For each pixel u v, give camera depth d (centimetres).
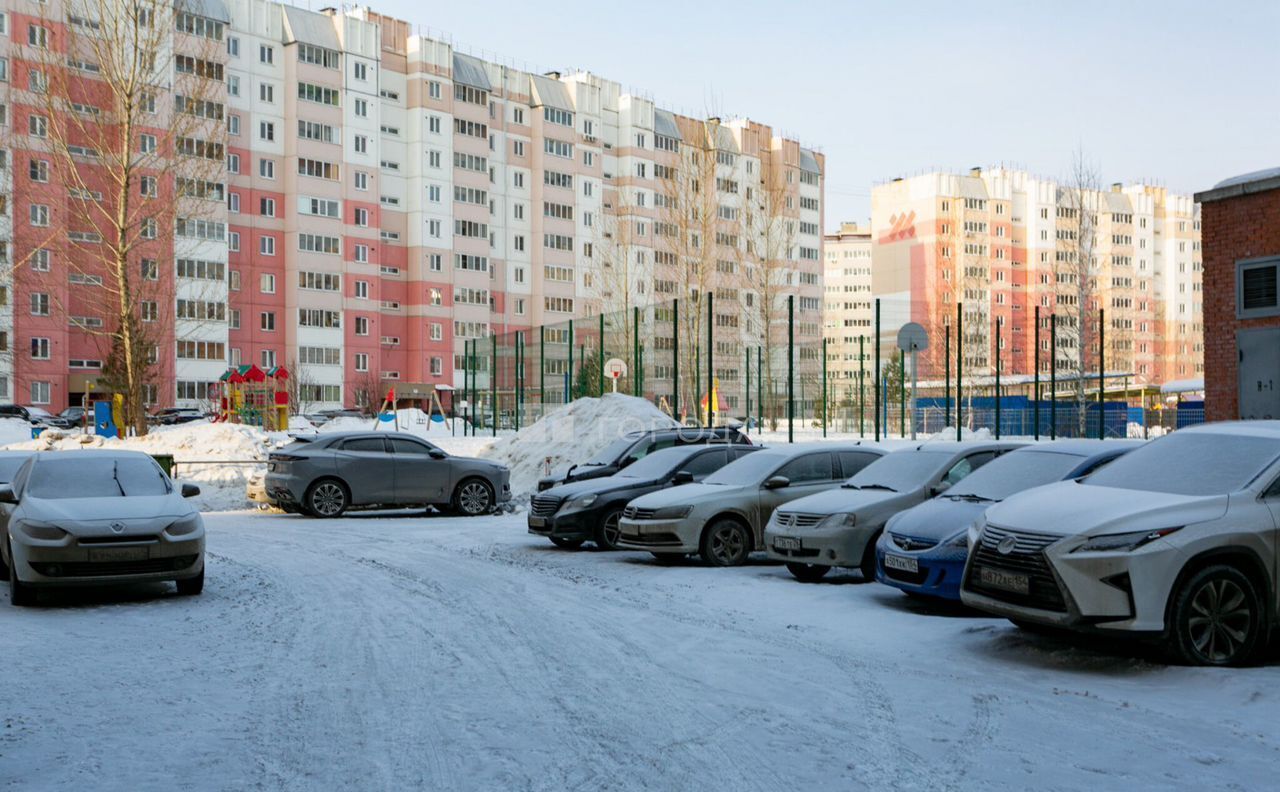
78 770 520
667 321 3747
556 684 701
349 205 8156
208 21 7175
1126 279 12925
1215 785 493
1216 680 692
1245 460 795
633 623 937
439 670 746
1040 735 576
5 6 6041
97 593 1151
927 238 12781
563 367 3684
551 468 2583
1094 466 1009
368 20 8475
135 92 3381
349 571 1298
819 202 11519
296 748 557
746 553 1367
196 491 1212
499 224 9294
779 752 543
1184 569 730
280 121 7869
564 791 485
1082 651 802
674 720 608
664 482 1551
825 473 1416
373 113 8300
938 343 9344
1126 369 11125
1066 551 739
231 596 1111
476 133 9012
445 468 2109
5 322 6266
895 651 816
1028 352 12975
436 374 8706
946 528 980
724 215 9938
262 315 7781
